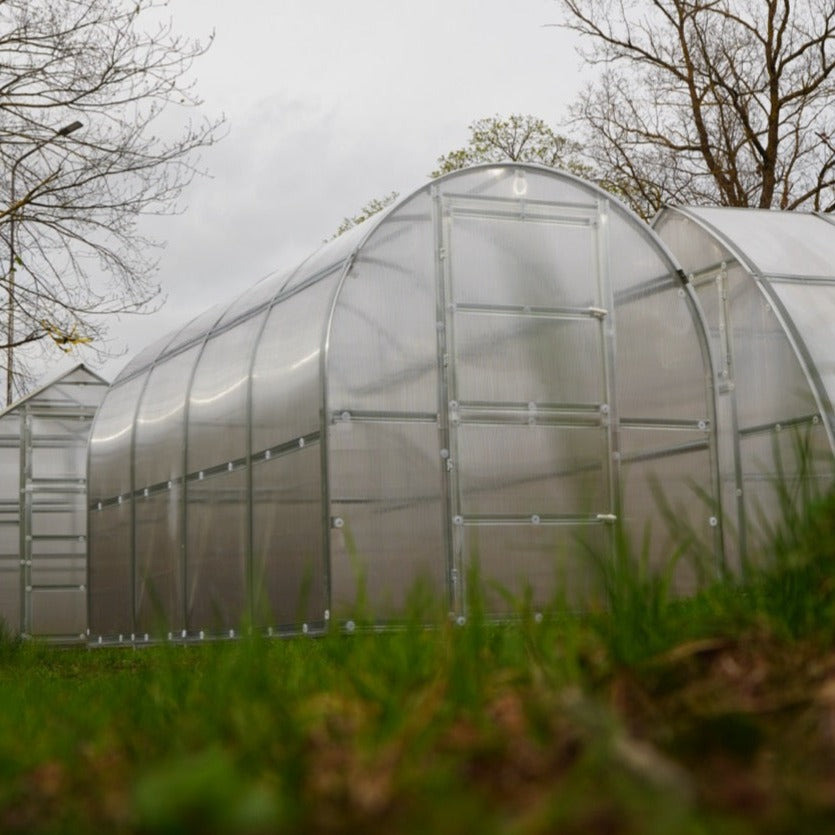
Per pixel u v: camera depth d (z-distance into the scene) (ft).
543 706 7.86
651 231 44.14
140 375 60.95
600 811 5.20
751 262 46.88
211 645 13.74
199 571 50.44
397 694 8.94
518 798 6.26
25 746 10.14
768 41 87.86
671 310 44.24
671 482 43.47
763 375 45.91
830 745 7.11
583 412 42.57
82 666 41.39
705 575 11.89
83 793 7.54
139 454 57.77
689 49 91.81
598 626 10.77
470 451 41.04
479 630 11.27
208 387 50.39
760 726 7.55
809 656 9.39
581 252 43.37
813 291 46.34
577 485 42.14
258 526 44.91
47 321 54.03
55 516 84.43
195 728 9.43
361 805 6.13
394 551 39.78
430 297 41.45
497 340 41.93
